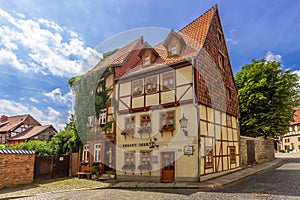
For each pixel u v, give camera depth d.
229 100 12.20
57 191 7.90
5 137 30.31
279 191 6.37
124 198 6.27
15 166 9.20
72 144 11.80
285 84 16.30
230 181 8.52
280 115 15.85
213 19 11.51
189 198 6.00
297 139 36.34
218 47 11.77
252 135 16.77
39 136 28.62
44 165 10.57
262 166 12.99
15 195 7.33
